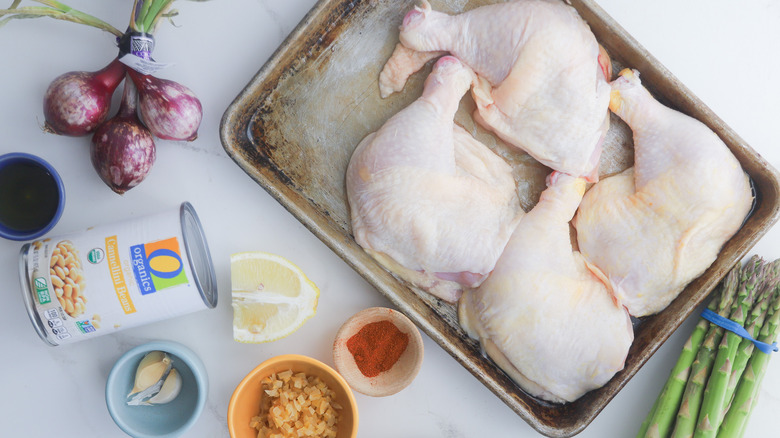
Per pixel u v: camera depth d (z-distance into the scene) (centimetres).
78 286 56
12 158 58
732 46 64
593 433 64
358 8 62
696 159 58
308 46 61
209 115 63
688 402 60
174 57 62
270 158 62
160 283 57
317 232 60
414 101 61
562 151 59
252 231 63
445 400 64
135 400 60
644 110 59
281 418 59
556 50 57
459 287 62
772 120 64
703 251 60
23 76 62
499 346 60
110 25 60
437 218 58
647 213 59
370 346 61
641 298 60
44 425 62
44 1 55
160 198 63
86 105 58
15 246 62
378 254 61
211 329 63
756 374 60
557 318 58
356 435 61
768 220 59
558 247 59
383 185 58
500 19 58
